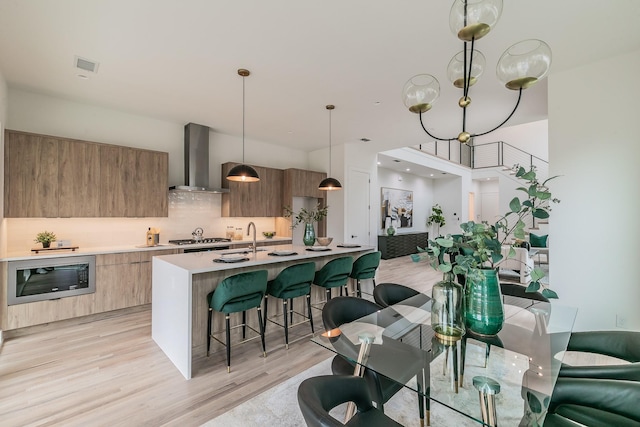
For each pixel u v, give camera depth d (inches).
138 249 161.9
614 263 111.7
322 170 273.0
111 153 162.7
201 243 190.7
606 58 113.5
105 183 160.2
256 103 162.9
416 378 59.7
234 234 226.5
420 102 75.4
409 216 414.9
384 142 252.2
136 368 103.6
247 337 127.9
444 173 409.1
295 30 99.3
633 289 108.4
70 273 141.4
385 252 349.1
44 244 147.6
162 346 117.1
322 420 37.2
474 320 64.7
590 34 99.3
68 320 143.3
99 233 171.3
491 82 135.4
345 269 138.6
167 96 153.5
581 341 78.5
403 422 79.2
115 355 112.9
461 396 54.6
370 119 188.2
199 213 213.0
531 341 73.1
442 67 123.6
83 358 110.3
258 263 118.7
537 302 103.6
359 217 267.9
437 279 253.0
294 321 145.6
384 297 107.2
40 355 112.3
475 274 62.9
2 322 125.1
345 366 76.9
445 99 154.6
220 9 89.0
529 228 343.6
